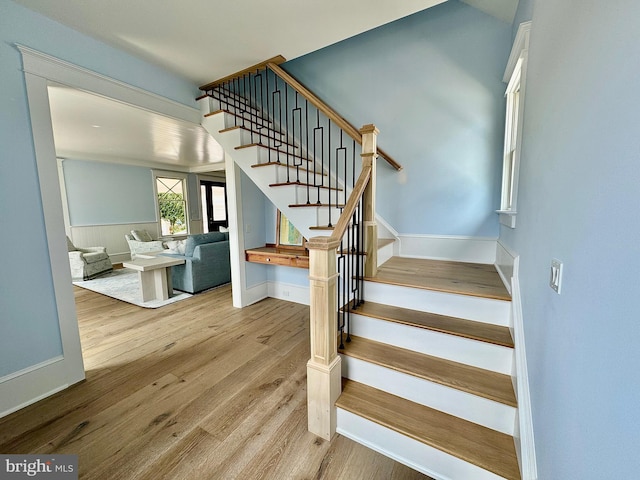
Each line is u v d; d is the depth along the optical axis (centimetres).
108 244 644
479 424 139
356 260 208
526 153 162
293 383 202
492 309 175
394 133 305
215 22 200
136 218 692
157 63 253
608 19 69
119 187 659
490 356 155
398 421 142
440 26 273
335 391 155
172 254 446
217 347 255
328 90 335
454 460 125
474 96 266
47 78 186
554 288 98
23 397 178
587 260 74
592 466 65
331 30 212
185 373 214
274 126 368
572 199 87
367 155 208
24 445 148
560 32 107
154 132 388
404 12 192
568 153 93
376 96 310
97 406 178
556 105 108
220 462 139
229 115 288
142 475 132
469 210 280
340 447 148
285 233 376
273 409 175
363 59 312
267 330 291
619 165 61
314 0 180
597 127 73
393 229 318
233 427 161
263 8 186
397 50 294
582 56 85
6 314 172
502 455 122
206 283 434
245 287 363
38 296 185
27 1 171
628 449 52
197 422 164
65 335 197
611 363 60
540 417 104
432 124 287
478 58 260
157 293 389
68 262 199
